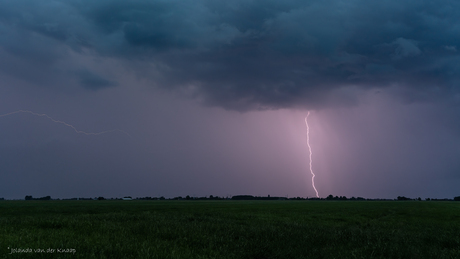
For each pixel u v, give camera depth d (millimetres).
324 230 17734
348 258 10570
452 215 41250
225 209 53469
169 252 9727
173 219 21922
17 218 20422
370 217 36000
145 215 24250
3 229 12977
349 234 15852
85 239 10883
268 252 11250
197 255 9664
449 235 16984
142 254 9102
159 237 12781
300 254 11086
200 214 32125
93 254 8602
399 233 17172
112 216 22859
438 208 65375
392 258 10820
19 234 11578
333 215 38000
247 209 54031
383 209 57938
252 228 16906
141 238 12164
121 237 11836
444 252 11875
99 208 55469
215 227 16812
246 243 12062
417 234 17422
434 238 15523
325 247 12547
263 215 35062
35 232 12445
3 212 41000
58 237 11156
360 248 12156
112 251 9336
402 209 58875
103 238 11375
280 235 14406
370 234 15805
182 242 11633
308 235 14859
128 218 21609
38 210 46750
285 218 30547
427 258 11078
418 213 45281
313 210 51406
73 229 13906
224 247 11289
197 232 14219
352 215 38656
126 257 8852
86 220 18203
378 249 11719
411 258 10875
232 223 20859
